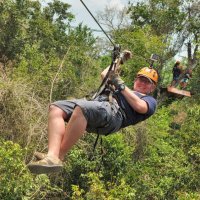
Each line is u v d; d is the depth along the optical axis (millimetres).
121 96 5512
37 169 4699
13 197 13156
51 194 16109
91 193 14516
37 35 26688
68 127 4938
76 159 16594
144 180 18266
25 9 25953
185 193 17469
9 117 15500
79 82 20703
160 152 20750
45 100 17578
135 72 27328
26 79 17672
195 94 32438
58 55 25297
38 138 15562
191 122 21703
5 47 24109
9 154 13078
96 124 5105
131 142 19906
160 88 29703
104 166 17062
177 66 29812
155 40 28531
